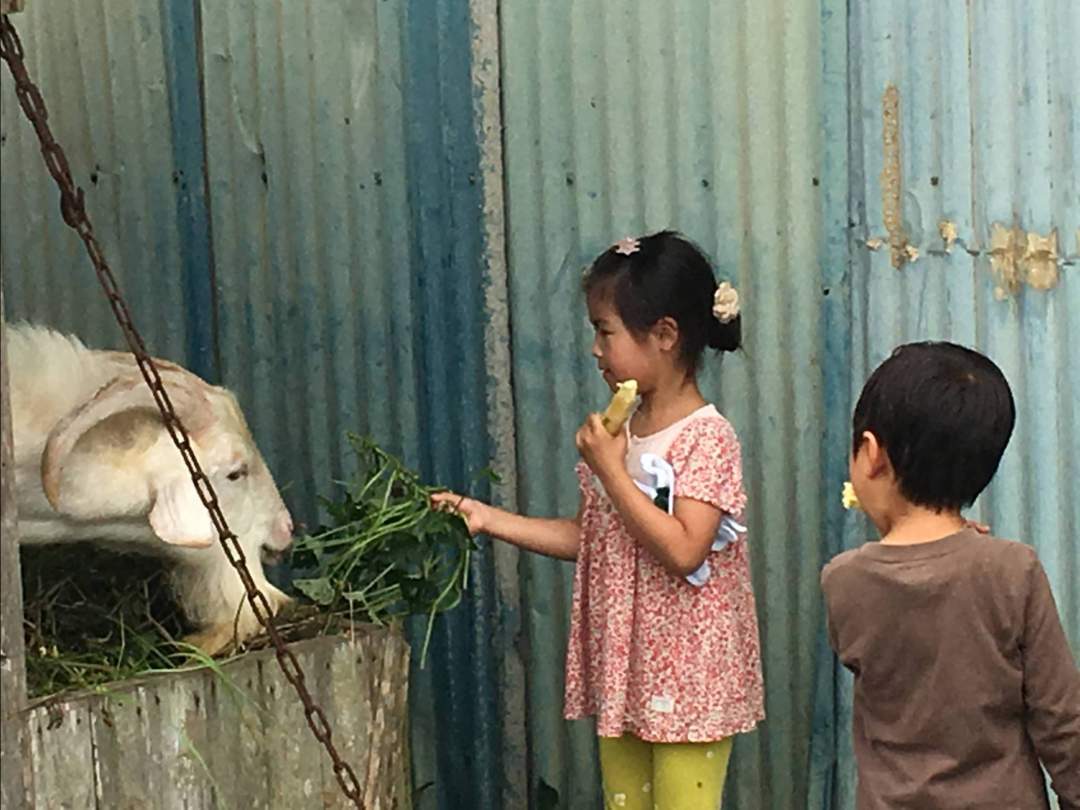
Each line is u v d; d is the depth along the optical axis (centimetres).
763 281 302
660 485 260
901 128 291
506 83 310
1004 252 289
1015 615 205
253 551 256
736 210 302
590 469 270
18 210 341
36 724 211
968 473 212
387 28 315
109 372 239
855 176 295
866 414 217
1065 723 204
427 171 317
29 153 339
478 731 327
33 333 236
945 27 287
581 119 307
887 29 289
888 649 212
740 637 268
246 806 238
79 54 332
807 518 305
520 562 321
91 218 337
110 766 220
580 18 305
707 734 261
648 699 263
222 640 249
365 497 284
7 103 338
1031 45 284
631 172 306
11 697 191
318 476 331
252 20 322
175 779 227
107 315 340
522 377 316
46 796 212
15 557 191
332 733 251
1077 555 293
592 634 274
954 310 293
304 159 323
